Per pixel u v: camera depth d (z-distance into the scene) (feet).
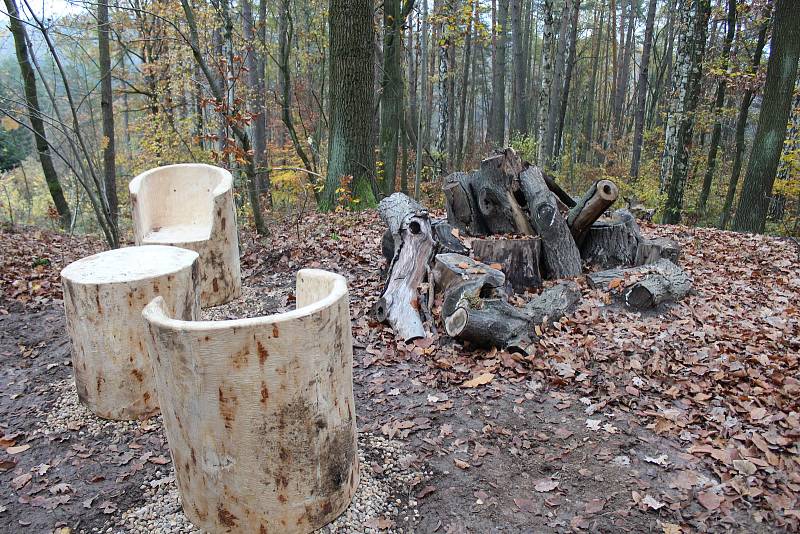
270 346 6.91
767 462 9.26
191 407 7.16
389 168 38.52
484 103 105.40
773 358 12.79
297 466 7.41
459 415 10.93
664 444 9.98
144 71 38.27
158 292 11.08
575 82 92.94
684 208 48.37
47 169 32.45
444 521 8.17
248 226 27.12
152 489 9.09
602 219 19.71
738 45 45.34
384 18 39.52
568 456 9.69
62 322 16.38
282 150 53.11
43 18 18.62
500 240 16.85
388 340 13.97
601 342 13.66
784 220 42.93
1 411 11.70
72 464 9.90
